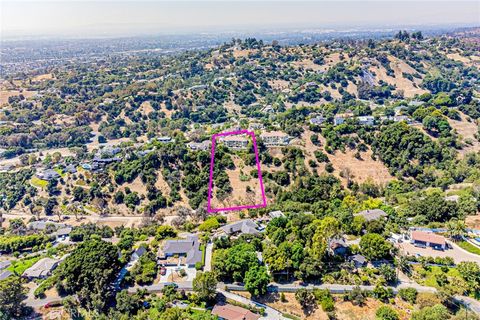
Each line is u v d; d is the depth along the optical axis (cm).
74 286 9350
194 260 10425
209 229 12500
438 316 7594
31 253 12656
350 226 11475
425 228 11475
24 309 9081
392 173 16338
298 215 12275
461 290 8619
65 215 16050
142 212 15675
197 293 9012
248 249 9994
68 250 12394
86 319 8775
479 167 15725
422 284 9112
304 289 8825
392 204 13862
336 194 14462
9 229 15025
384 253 9819
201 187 15950
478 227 11262
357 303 8694
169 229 12288
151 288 9538
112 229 14350
